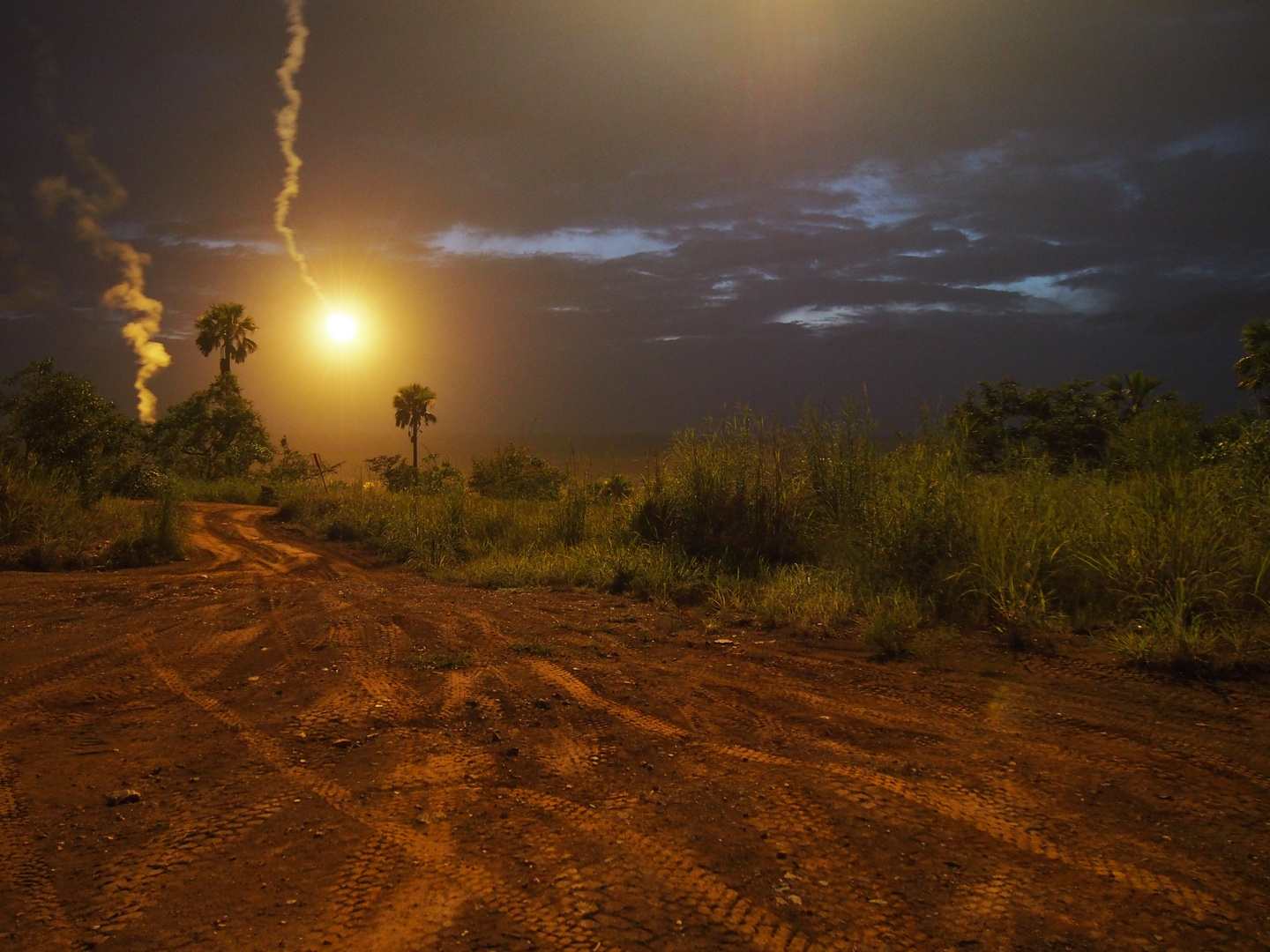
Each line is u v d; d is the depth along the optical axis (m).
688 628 6.88
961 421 8.21
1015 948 2.44
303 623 7.11
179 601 8.28
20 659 5.86
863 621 6.56
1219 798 3.43
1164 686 4.75
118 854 3.08
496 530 14.22
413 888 2.80
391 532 15.16
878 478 8.50
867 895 2.74
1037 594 6.20
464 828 3.27
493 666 5.70
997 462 8.62
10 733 4.43
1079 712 4.46
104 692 5.12
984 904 2.68
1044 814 3.33
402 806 3.48
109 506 14.42
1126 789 3.54
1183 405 7.79
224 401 40.56
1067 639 5.67
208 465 38.19
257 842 3.17
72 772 3.88
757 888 2.79
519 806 3.48
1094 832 3.17
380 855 3.04
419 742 4.25
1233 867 2.89
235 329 54.62
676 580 8.63
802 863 2.96
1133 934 2.50
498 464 20.12
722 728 4.44
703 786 3.66
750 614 7.29
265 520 19.91
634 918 2.60
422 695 5.05
